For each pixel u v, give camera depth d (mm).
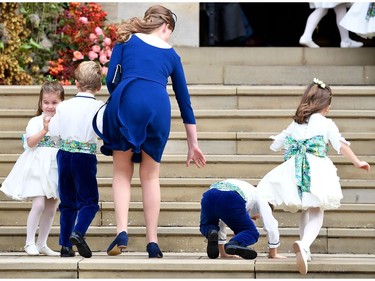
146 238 18016
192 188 20250
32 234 18500
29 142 18344
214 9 32344
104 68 26438
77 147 17516
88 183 17438
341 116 22156
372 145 21422
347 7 29281
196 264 15836
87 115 17625
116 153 17125
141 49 17141
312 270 15836
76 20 27891
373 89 23156
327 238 19047
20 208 19828
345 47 27641
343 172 20781
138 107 16672
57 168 18344
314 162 17016
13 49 26750
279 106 23234
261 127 22312
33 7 27938
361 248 18984
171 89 23406
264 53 27578
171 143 21766
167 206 19656
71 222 17719
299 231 18781
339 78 26438
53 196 18391
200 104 23359
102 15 28094
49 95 18469
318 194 16641
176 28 29234
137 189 20312
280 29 35969
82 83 17953
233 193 16641
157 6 17922
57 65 26797
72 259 16641
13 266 16125
